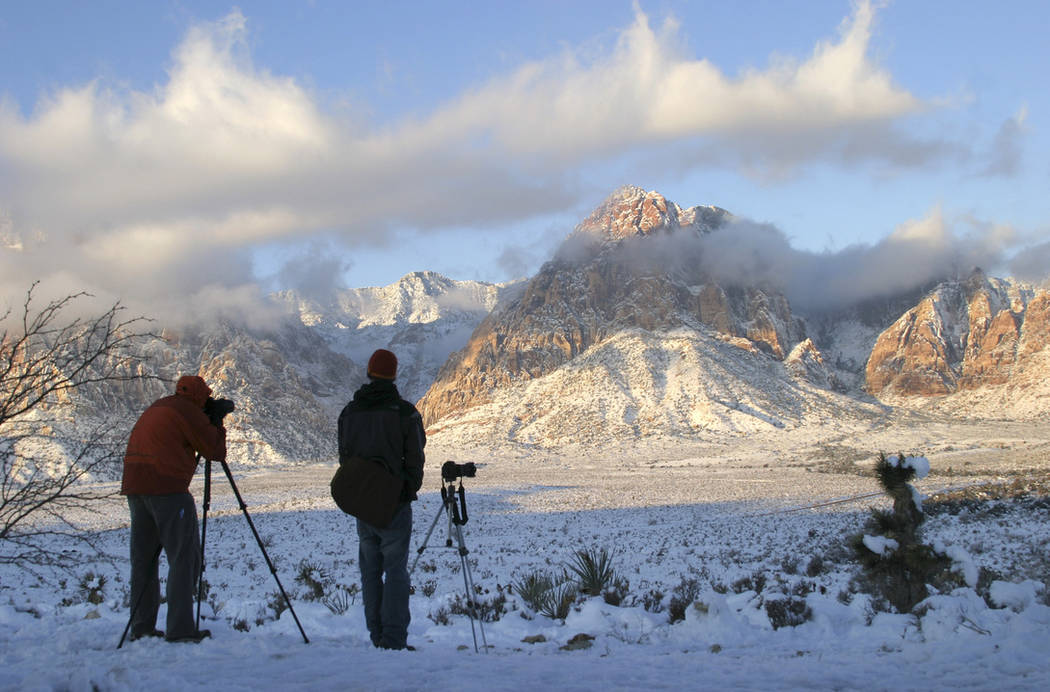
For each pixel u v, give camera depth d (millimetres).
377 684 4801
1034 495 40094
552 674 5266
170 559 6867
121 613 9133
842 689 4754
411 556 32656
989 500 42094
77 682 4773
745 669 5488
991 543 27828
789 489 83375
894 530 10148
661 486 95188
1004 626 6535
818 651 6848
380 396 7160
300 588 18234
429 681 4938
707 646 7465
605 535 46344
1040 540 26375
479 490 93062
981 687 4719
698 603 8117
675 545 37812
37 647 6371
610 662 5859
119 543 39250
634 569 26172
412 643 7785
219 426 7312
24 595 14156
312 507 71625
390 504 6926
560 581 12539
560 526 54688
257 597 14852
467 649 7277
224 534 50250
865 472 107312
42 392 6898
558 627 8766
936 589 10023
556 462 155000
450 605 10578
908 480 10242
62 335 7141
